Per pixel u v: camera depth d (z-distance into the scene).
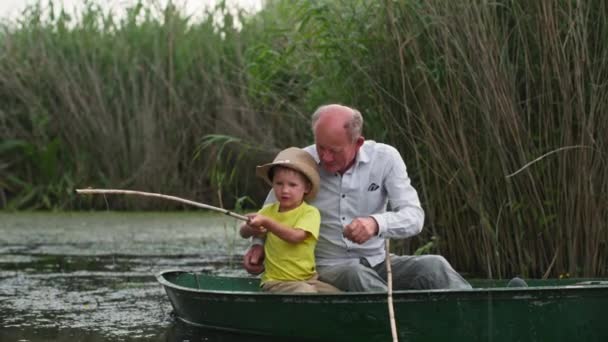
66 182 11.66
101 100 11.58
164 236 9.20
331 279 4.65
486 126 6.09
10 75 11.80
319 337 4.32
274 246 4.77
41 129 11.66
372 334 4.21
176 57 11.67
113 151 11.55
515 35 6.26
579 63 5.90
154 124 11.46
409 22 6.44
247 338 4.51
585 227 6.01
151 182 11.43
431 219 6.45
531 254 6.25
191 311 4.84
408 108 6.41
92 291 6.11
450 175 6.30
